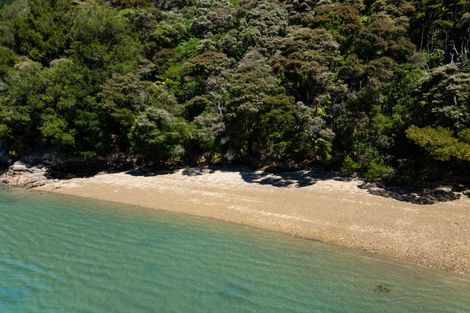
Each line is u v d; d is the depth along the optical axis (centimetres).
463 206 2592
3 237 2273
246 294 1600
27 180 3956
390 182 3053
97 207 3016
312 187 3167
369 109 3291
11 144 4456
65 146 4172
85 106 4225
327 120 3444
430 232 2259
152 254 2025
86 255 2003
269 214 2705
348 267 1881
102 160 4288
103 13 5569
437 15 4306
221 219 2681
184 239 2267
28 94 4369
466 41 4078
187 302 1538
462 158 2606
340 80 3425
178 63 5134
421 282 1719
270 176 3538
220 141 4019
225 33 5444
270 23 5069
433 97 2944
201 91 4588
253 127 3734
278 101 3403
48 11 5859
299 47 3791
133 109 4200
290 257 2005
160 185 3569
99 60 4694
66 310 1479
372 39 3900
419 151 3091
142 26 5781
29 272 1800
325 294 1600
